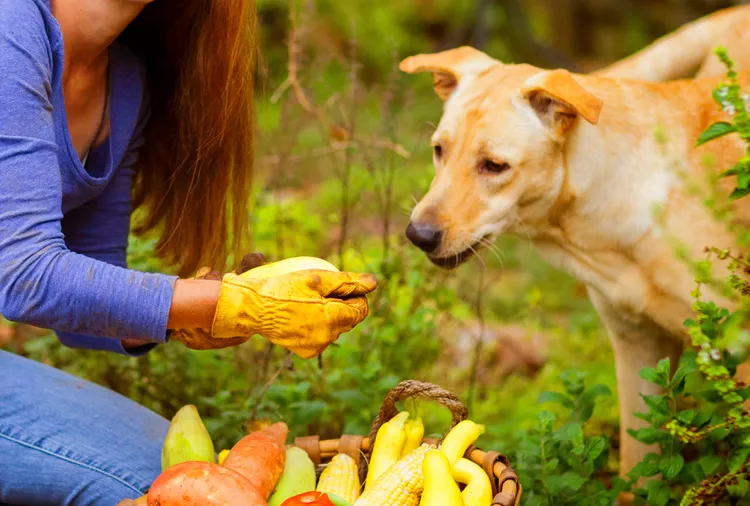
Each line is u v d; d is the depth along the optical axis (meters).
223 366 3.40
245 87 2.53
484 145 2.97
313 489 2.30
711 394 2.45
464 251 3.01
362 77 8.82
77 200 2.46
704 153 3.04
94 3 2.29
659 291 3.05
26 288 1.95
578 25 10.14
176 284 1.99
